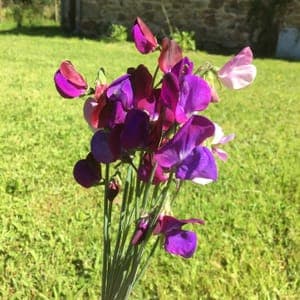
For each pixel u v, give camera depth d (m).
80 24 2.80
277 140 1.05
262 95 1.53
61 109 1.19
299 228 0.68
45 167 0.83
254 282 0.57
